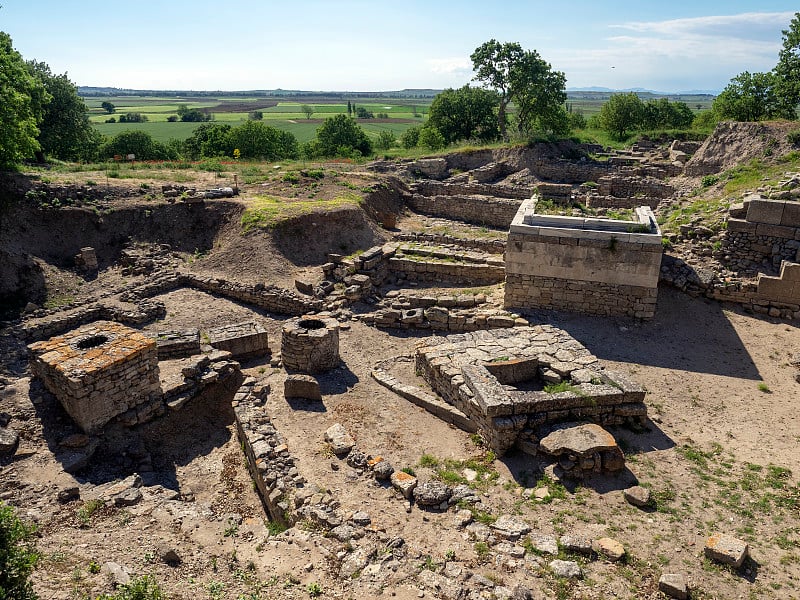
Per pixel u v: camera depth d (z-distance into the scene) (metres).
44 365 13.20
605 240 17.59
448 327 19.00
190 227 26.64
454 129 60.16
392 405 14.23
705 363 15.88
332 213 26.47
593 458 10.83
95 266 23.78
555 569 8.35
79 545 8.88
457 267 22.34
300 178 32.53
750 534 9.30
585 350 15.09
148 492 11.36
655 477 10.93
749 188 23.58
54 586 7.27
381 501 10.30
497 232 29.19
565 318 18.39
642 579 8.28
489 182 40.88
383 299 21.22
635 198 32.22
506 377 14.10
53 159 42.12
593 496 10.38
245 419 13.12
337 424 12.80
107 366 12.68
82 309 20.22
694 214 22.36
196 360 15.33
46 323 18.95
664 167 39.19
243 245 24.56
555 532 9.43
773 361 15.95
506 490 10.70
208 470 12.91
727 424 12.97
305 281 22.06
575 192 35.84
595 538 9.22
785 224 18.77
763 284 18.27
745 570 8.45
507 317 18.33
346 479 10.98
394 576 8.19
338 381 15.56
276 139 64.19
